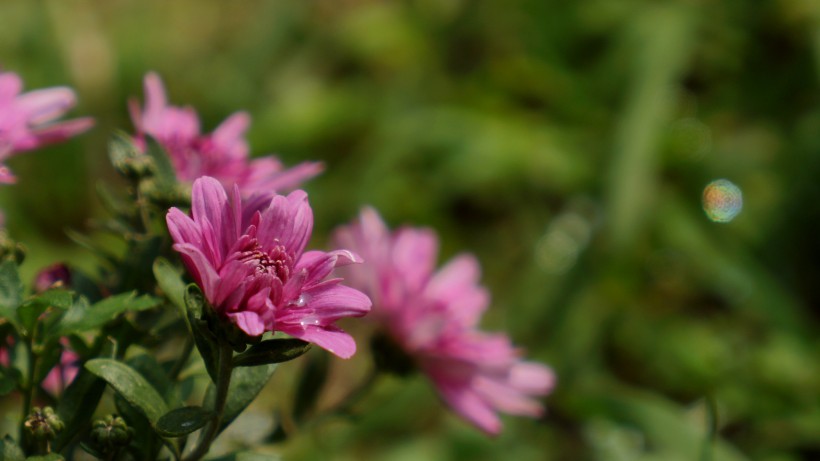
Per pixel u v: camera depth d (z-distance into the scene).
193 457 0.64
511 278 1.44
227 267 0.60
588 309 1.32
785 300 1.33
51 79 1.44
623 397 1.10
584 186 1.48
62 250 1.38
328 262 0.62
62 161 1.41
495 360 0.77
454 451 1.15
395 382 1.20
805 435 1.18
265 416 0.74
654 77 1.49
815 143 1.46
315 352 0.75
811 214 1.42
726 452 1.04
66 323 0.64
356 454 1.17
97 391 0.64
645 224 1.43
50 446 0.64
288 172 0.70
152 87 0.71
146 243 0.66
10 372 0.65
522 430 1.16
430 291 0.81
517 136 1.54
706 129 1.58
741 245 1.43
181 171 0.69
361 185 1.46
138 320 0.67
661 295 1.39
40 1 1.46
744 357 1.26
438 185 1.48
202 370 0.68
